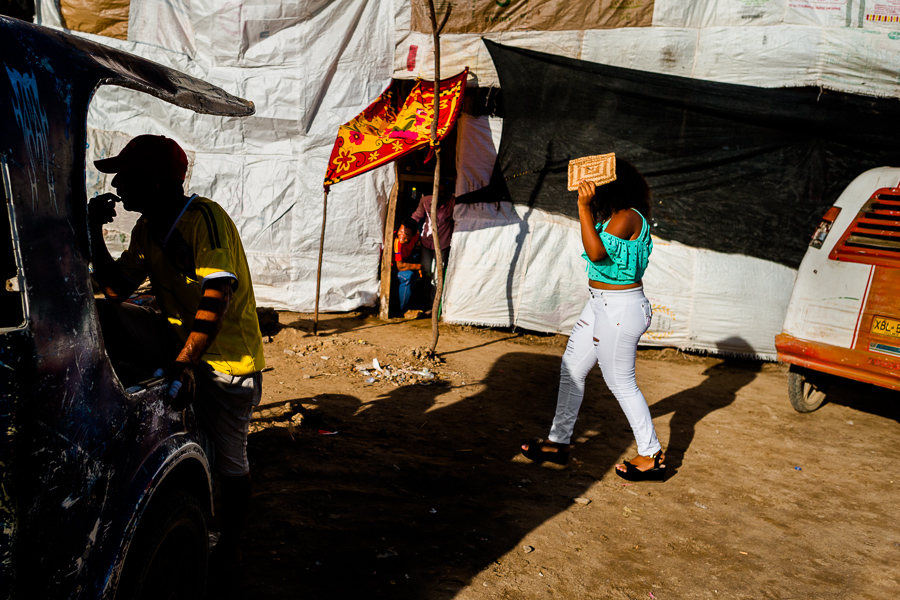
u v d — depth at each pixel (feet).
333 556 9.09
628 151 22.22
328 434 13.41
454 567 9.16
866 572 9.91
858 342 14.64
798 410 17.20
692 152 21.88
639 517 11.19
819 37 20.36
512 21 21.94
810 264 15.71
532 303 23.50
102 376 4.97
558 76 22.12
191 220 6.71
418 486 11.57
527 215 23.25
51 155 4.52
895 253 14.28
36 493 4.18
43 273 4.32
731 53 21.01
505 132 22.77
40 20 23.27
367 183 24.12
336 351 19.81
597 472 12.90
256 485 10.91
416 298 25.93
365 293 24.90
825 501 12.25
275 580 8.39
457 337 22.86
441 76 22.72
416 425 14.51
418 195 26.25
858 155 20.90
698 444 14.74
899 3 19.93
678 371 20.89
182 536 6.38
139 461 5.47
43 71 4.56
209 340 6.41
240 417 7.70
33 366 4.13
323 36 22.97
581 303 23.32
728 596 9.09
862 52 20.12
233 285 6.71
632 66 21.59
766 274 22.06
